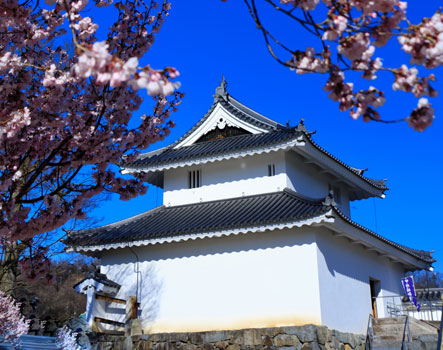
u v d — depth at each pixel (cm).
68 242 2095
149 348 1858
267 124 2375
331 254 1962
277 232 1927
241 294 1914
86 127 793
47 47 905
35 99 751
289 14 476
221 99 2498
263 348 1720
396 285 2627
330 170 2402
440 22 436
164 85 418
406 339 2023
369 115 493
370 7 464
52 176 838
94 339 1822
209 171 2345
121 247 2064
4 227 723
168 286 2033
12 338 1147
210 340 1798
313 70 491
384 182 2834
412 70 450
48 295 3550
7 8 707
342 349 1833
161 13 905
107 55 414
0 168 740
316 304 1794
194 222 2070
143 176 891
